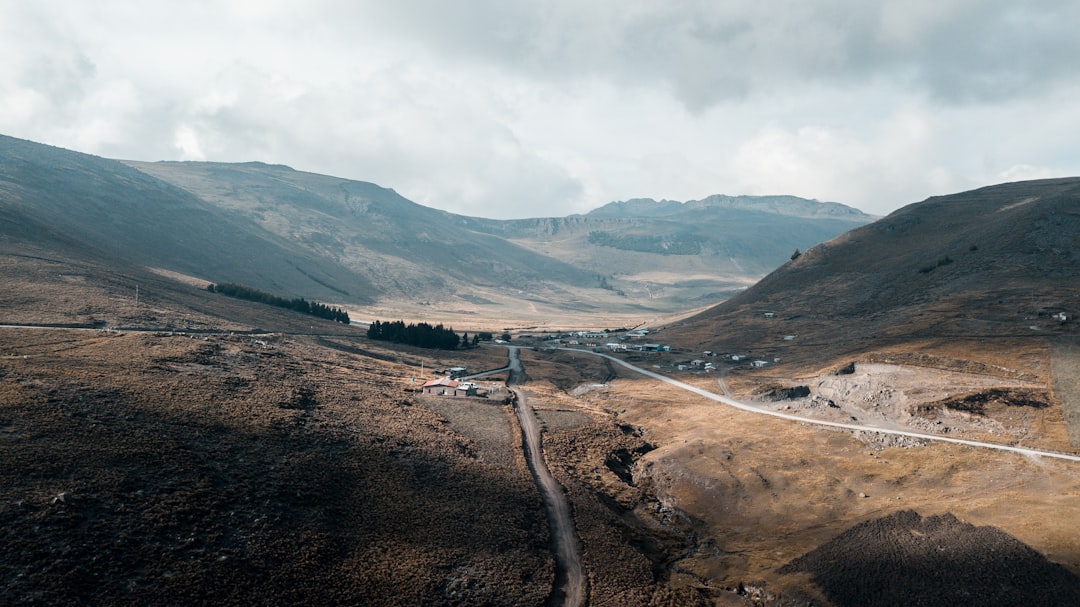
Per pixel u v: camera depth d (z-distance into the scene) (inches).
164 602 2107.5
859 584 2723.9
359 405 4431.6
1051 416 4060.0
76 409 3056.1
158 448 2906.0
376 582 2496.3
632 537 3412.9
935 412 4500.5
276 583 2351.1
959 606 2448.3
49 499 2359.7
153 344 4665.4
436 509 3149.6
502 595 2613.2
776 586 2866.6
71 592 2022.6
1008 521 2893.7
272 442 3334.2
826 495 3713.1
